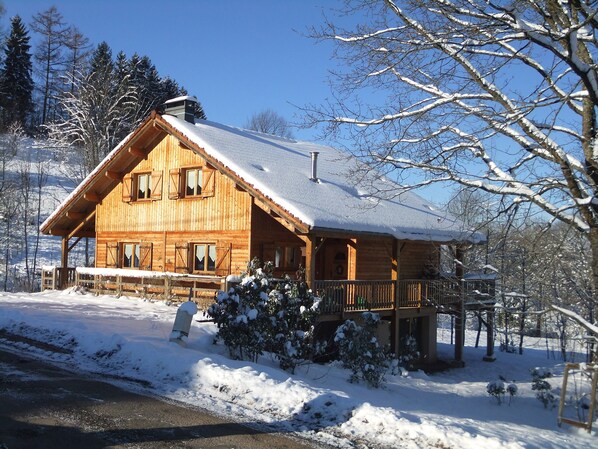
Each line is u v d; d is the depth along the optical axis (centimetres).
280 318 1378
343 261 2294
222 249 2138
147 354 1136
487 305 1745
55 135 5106
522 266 1271
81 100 4688
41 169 4659
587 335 1311
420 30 1123
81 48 6850
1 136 5378
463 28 1097
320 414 853
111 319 1641
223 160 1998
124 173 2522
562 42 1064
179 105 2438
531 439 888
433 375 2192
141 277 2373
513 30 1112
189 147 2145
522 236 1257
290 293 1426
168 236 2336
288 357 1324
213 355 1171
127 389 943
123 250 2534
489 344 2600
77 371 1067
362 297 1939
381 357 1505
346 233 1814
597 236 1123
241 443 705
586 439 1123
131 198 2483
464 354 2739
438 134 1165
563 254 1234
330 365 1577
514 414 1431
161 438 699
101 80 4928
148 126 2309
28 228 4497
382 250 2294
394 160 1182
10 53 6688
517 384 1988
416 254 2480
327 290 1798
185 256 2252
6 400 815
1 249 4075
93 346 1254
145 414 800
